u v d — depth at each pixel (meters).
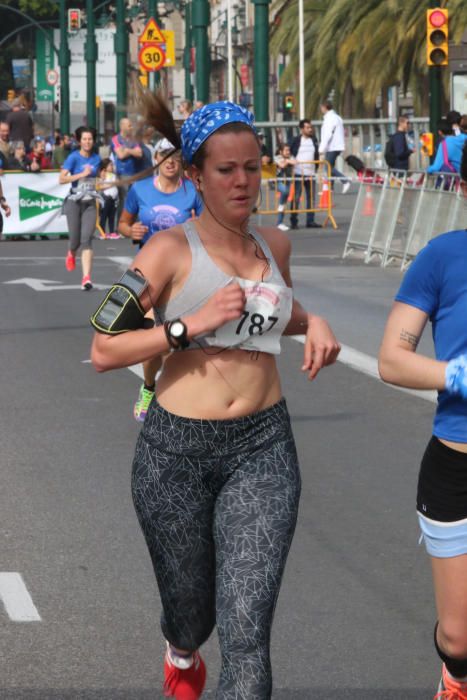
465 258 4.66
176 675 5.18
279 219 33.66
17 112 38.47
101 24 86.44
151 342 4.64
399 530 8.09
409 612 6.70
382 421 11.27
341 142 34.78
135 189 11.38
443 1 45.66
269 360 4.89
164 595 4.93
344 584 7.12
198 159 4.78
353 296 19.44
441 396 4.72
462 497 4.66
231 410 4.78
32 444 10.30
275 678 5.85
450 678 4.92
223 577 4.62
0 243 31.36
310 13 62.28
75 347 15.11
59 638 6.32
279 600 6.87
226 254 4.83
